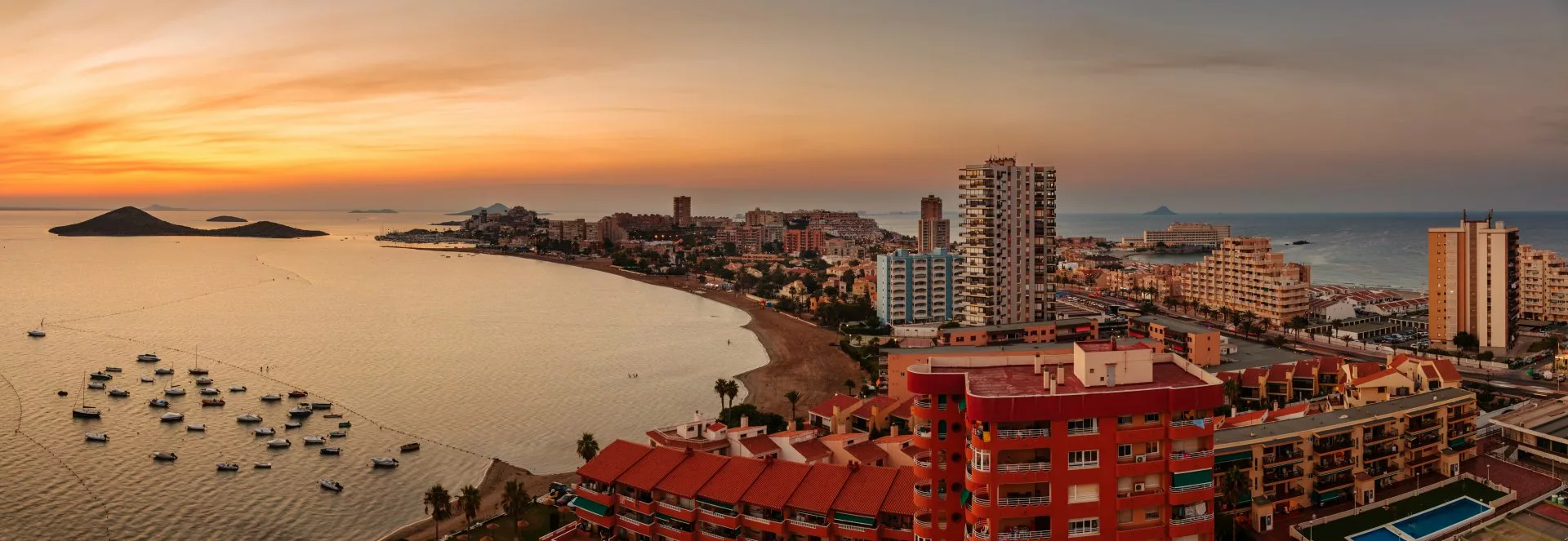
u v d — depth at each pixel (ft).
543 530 437.58
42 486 526.57
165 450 595.06
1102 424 219.82
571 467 567.59
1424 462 435.53
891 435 482.69
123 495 515.09
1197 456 221.25
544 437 636.48
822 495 342.44
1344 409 442.50
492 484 533.14
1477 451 467.52
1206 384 229.25
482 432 648.79
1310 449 404.77
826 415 586.04
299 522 480.23
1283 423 418.72
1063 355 259.80
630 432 647.15
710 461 374.84
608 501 369.71
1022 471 219.61
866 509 330.75
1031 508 219.61
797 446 418.51
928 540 254.68
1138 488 223.10
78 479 539.70
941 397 252.83
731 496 349.41
